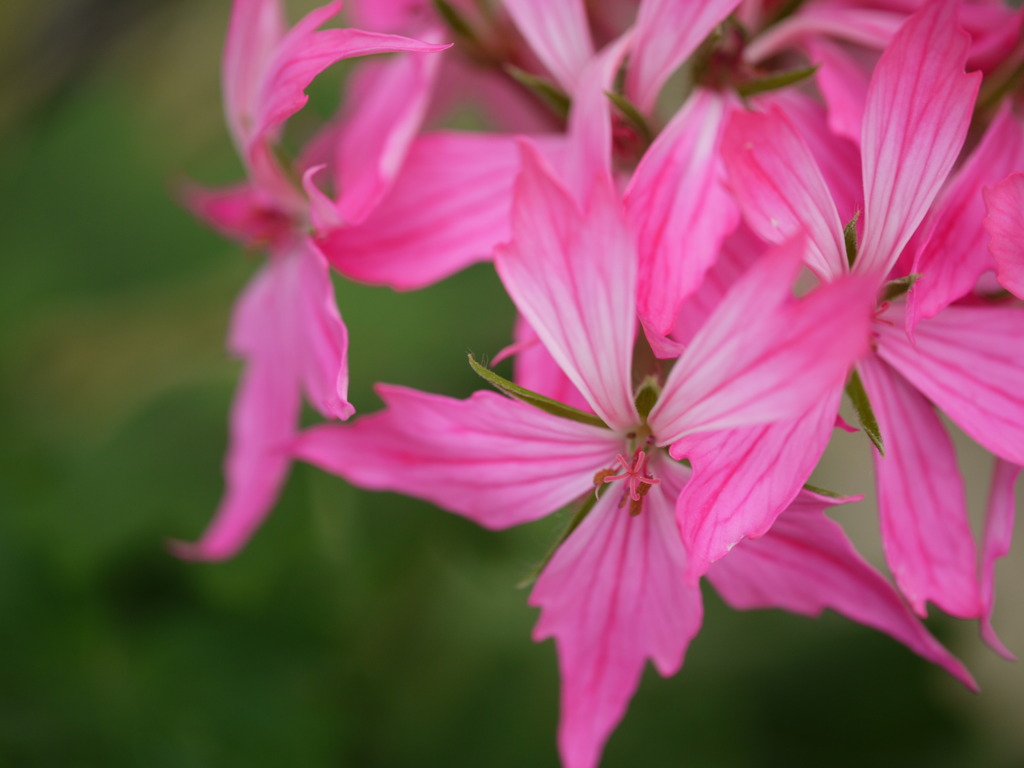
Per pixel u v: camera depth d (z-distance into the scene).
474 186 0.15
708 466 0.13
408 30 0.17
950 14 0.13
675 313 0.14
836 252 0.13
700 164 0.14
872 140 0.13
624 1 0.16
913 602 0.14
